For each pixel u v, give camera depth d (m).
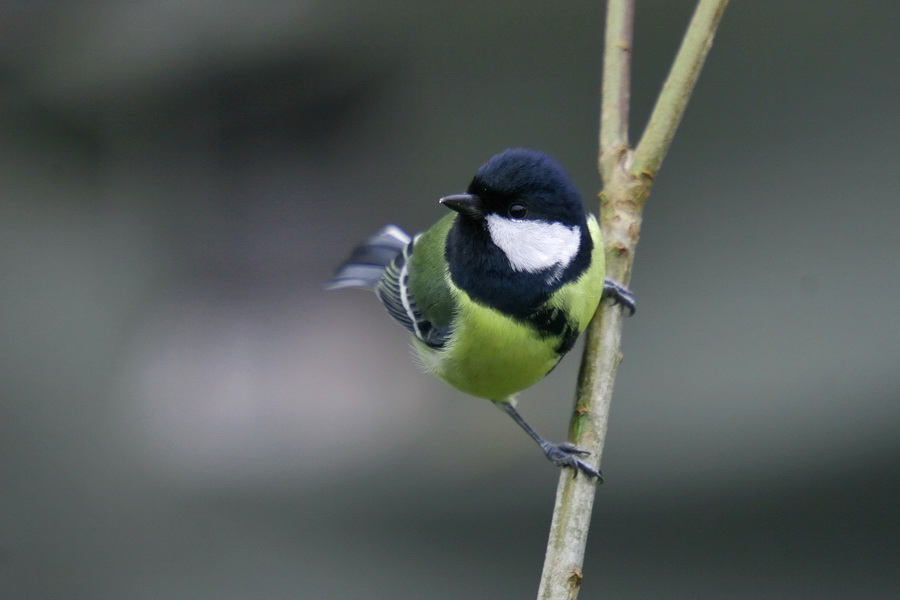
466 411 12.26
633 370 11.46
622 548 10.74
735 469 10.71
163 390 13.11
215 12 12.70
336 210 13.73
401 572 10.85
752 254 11.64
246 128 13.68
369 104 13.32
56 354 13.06
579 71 12.55
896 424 10.45
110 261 13.80
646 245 11.95
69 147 13.73
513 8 12.62
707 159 12.01
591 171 12.42
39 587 11.12
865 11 11.79
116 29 12.88
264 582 10.85
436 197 13.31
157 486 12.28
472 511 11.32
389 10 12.72
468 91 12.94
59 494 12.03
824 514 10.48
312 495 11.93
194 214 14.12
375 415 12.74
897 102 11.67
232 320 13.73
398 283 8.60
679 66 6.21
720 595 10.33
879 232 11.38
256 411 12.99
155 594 10.90
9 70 13.06
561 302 6.68
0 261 13.42
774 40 11.98
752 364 11.12
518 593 10.55
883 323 10.95
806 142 11.81
